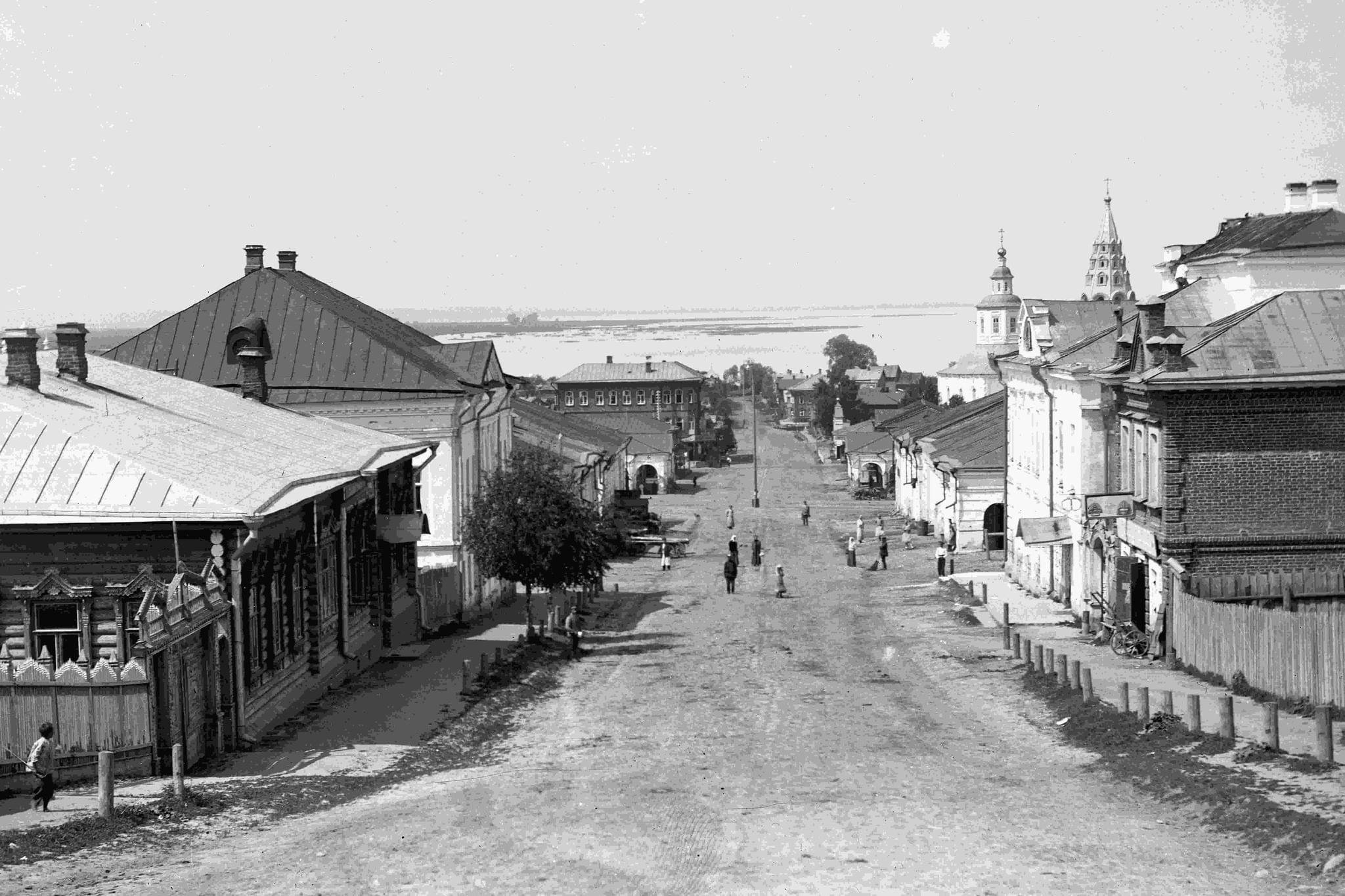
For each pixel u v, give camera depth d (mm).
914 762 31078
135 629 32000
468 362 69000
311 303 64812
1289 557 42656
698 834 23500
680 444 181000
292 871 21047
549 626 59062
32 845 22375
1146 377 42844
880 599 69312
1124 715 33938
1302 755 27328
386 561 50312
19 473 33062
